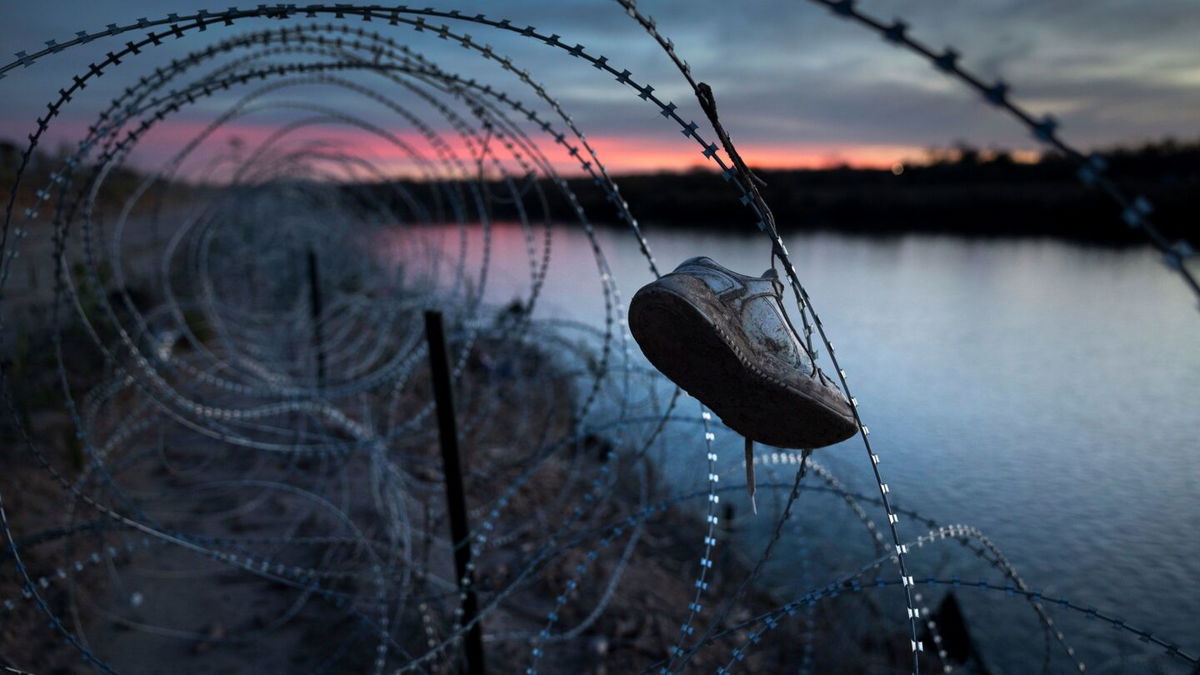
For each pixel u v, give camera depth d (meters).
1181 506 7.23
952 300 20.22
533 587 5.43
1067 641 5.23
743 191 1.65
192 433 7.48
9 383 7.48
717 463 7.20
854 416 1.74
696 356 1.75
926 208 44.62
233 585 5.18
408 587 4.57
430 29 1.95
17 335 9.17
